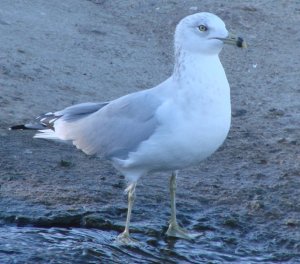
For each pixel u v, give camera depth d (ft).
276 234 40.42
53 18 64.69
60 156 47.37
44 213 40.93
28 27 62.44
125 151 38.24
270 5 69.51
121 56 60.85
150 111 37.63
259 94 57.41
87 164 46.70
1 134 49.14
